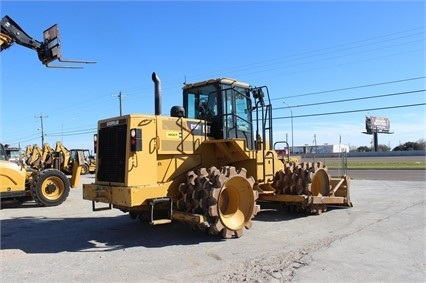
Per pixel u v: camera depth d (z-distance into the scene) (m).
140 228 9.23
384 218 9.83
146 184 7.91
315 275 5.58
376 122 92.94
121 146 7.97
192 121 8.95
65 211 12.61
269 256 6.58
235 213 8.20
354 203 12.53
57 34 10.80
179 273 5.80
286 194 10.37
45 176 13.88
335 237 7.88
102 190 8.06
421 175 25.62
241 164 9.70
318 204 10.47
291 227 8.97
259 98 9.82
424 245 7.18
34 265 6.37
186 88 10.13
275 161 10.37
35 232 9.09
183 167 8.68
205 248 7.21
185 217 7.79
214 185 7.72
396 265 6.03
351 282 5.32
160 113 8.73
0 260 6.68
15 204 14.59
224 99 9.34
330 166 37.81
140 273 5.84
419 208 11.36
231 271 5.84
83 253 7.07
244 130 9.83
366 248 6.99
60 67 10.96
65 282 5.52
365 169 33.22
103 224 9.93
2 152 14.18
